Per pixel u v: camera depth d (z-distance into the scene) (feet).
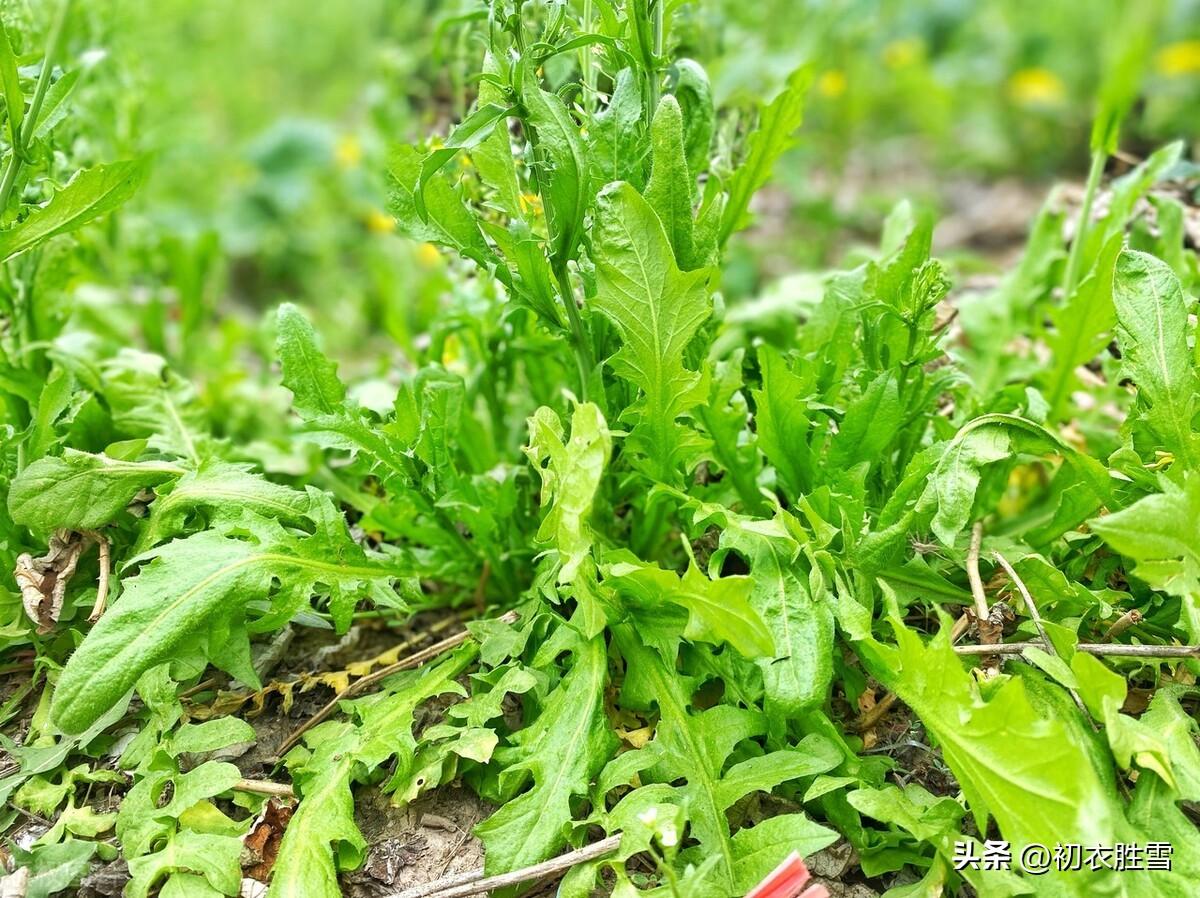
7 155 1.47
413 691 1.37
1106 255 1.60
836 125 3.30
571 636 1.34
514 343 1.71
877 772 1.26
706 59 2.09
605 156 1.37
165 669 1.35
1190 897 1.09
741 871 1.16
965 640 1.35
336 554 1.40
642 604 1.35
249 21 4.06
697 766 1.24
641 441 1.40
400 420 1.45
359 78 4.08
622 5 1.44
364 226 3.30
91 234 2.16
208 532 1.34
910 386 1.51
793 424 1.42
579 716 1.28
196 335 2.43
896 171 4.01
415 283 2.36
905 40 3.94
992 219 3.59
